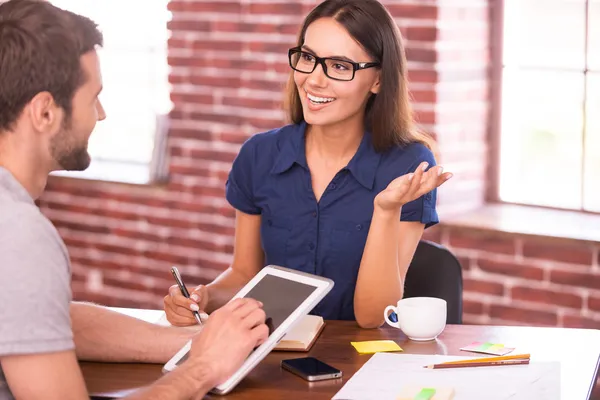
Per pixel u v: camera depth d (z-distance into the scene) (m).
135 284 4.94
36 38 1.80
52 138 1.87
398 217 2.53
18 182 1.82
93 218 5.02
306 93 2.66
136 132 5.12
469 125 4.18
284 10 4.32
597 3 3.98
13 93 1.80
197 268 4.73
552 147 4.16
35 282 1.73
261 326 2.08
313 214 2.80
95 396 2.05
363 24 2.61
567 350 2.26
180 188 4.74
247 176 2.92
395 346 2.30
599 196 4.07
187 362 2.00
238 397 2.00
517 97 4.21
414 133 2.85
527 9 4.14
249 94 4.48
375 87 2.73
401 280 2.71
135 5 5.01
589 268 3.76
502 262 3.94
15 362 1.75
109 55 5.12
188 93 4.66
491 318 4.00
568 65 4.08
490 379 2.03
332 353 2.27
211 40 4.55
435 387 1.96
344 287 2.79
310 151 2.85
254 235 2.97
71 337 1.79
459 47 4.07
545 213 4.14
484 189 4.32
